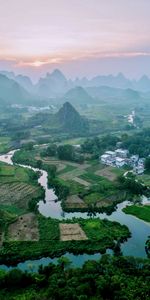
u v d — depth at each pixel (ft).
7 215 590.55
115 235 526.16
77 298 362.74
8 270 441.27
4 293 382.63
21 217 590.55
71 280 389.60
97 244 500.74
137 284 385.29
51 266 418.72
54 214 623.77
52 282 388.57
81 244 499.10
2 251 472.85
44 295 372.58
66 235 523.70
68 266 427.33
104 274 404.57
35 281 397.80
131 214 619.67
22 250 479.41
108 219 603.67
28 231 536.83
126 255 476.95
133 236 535.60
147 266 418.31
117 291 371.76
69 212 634.02
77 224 561.43
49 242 501.56
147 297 364.79
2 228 542.98
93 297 370.32
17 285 395.75
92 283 387.75
